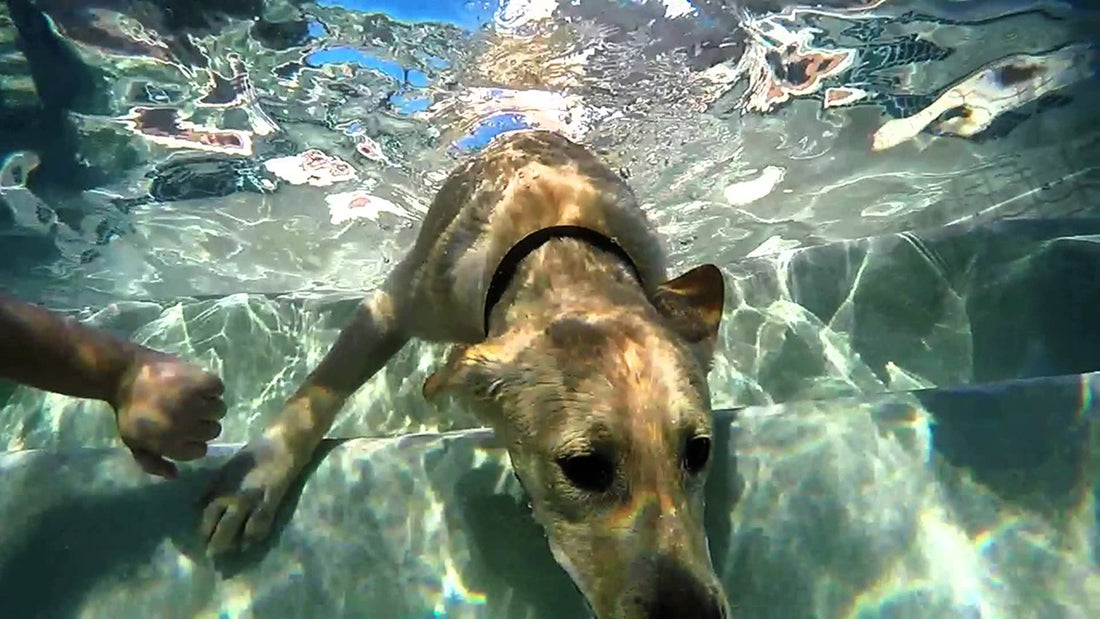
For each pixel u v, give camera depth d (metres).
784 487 0.56
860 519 0.55
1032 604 0.52
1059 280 0.95
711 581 0.43
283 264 1.39
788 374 0.99
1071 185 1.41
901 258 1.00
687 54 1.08
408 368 0.95
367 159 1.18
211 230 1.30
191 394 0.51
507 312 0.58
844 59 1.13
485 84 1.09
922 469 0.56
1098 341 0.93
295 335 1.01
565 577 0.53
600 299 0.56
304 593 0.54
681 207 1.27
